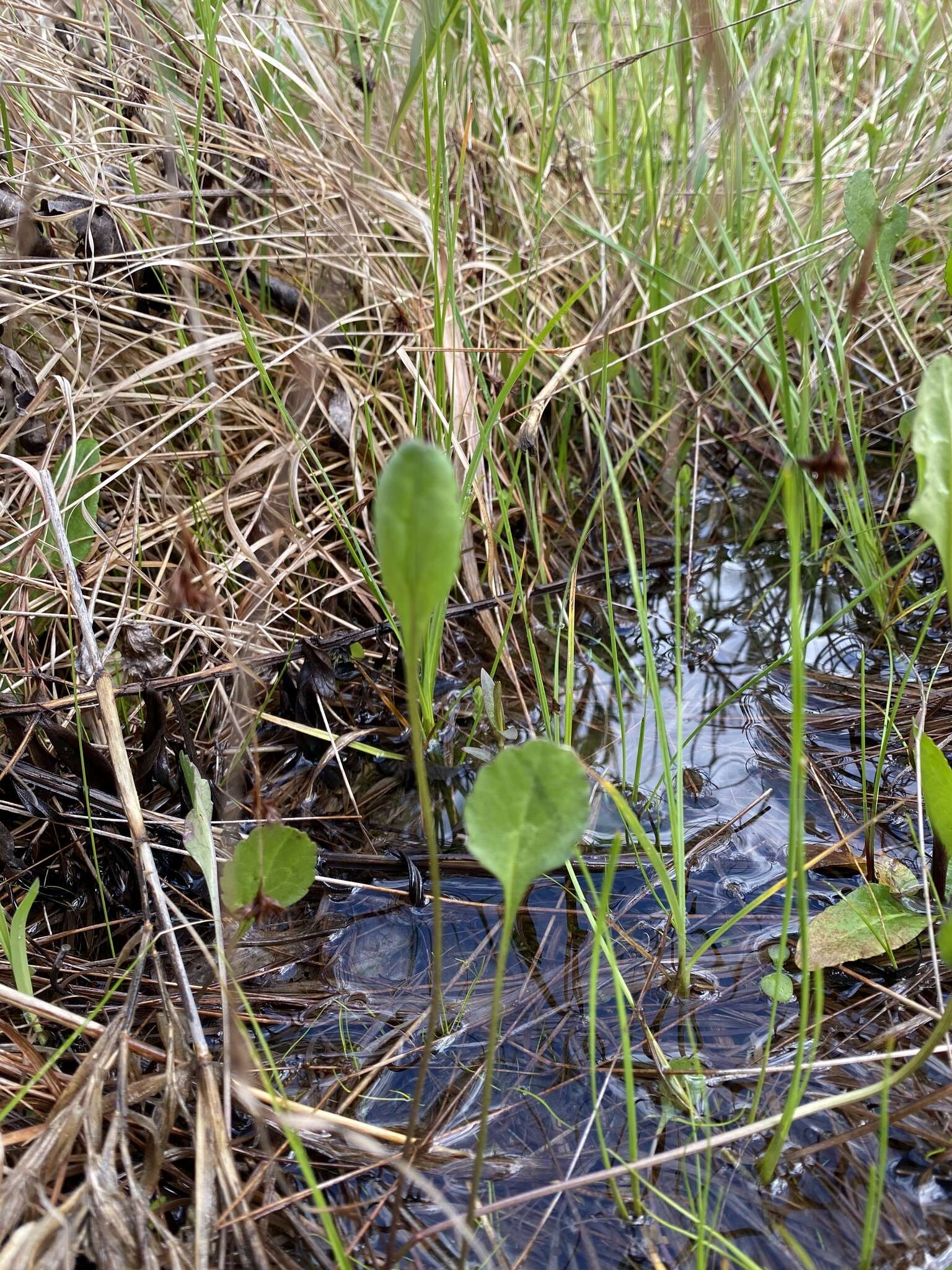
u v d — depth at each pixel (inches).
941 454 8.7
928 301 24.3
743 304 23.3
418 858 15.4
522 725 18.3
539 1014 12.6
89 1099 10.4
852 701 18.2
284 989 13.1
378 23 23.7
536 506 22.0
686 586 21.5
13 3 20.5
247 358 21.5
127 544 19.1
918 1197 10.2
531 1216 10.3
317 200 22.2
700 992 12.7
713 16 17.2
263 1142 10.4
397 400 22.6
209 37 20.6
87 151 20.6
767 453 25.0
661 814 15.9
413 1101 9.5
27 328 19.9
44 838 15.4
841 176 23.8
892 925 12.9
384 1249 10.0
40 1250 9.0
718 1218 10.2
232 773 15.3
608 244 20.4
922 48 23.4
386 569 7.3
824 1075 11.5
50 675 15.6
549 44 22.5
